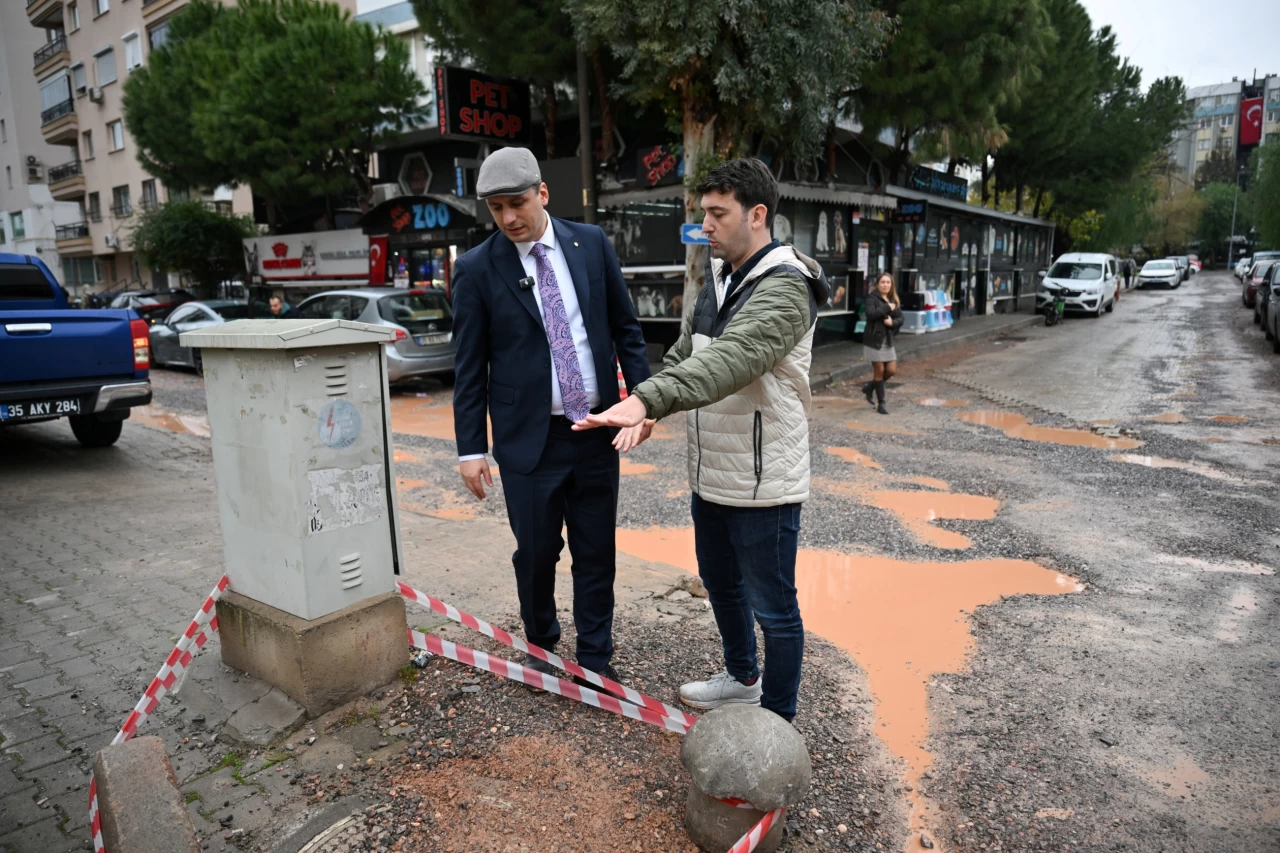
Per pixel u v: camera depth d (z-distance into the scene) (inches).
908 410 395.2
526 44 487.5
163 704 118.0
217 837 90.4
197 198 1084.5
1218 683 129.5
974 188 1412.4
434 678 124.0
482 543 191.9
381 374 115.6
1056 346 669.3
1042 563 185.6
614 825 91.6
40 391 255.4
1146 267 1656.0
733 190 93.4
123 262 1433.3
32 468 280.5
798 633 100.7
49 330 255.6
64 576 172.4
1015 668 135.6
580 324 114.7
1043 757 109.6
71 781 102.0
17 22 1579.7
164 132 797.9
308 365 106.7
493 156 105.9
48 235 1627.7
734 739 83.6
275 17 706.8
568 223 118.2
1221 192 3164.4
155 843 73.7
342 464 112.5
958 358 608.1
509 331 112.0
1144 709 121.7
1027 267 1188.5
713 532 106.6
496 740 108.3
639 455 305.0
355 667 116.4
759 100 395.5
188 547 191.5
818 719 117.8
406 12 808.3
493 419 116.0
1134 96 1117.1
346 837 89.7
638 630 143.7
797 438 97.2
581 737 109.1
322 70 652.1
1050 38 721.6
